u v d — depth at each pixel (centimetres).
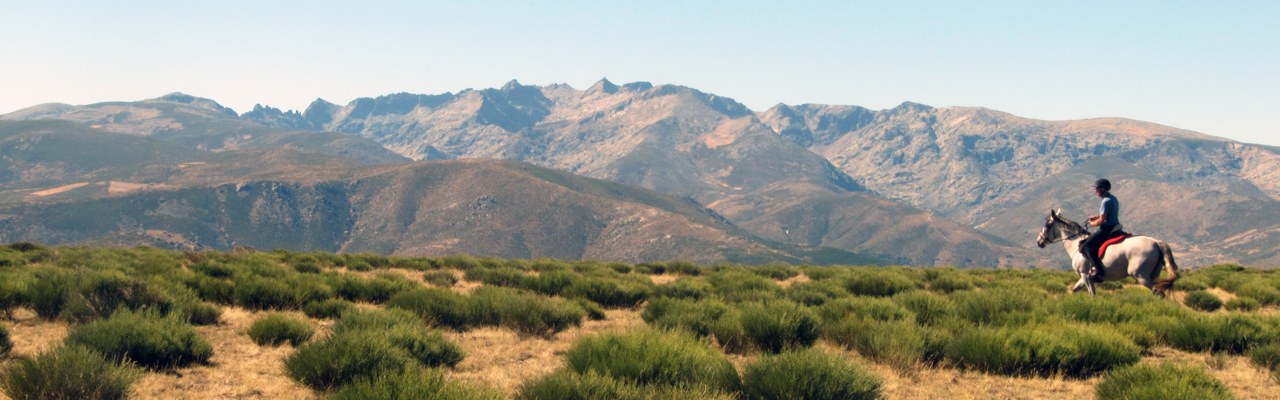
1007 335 1110
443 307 1418
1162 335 1337
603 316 1661
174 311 1234
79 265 2008
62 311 1262
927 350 1113
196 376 946
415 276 2617
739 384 846
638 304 1934
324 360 885
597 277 2206
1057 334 1116
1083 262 1627
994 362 1062
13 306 1340
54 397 752
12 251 2902
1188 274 3231
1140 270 1537
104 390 788
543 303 1407
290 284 1708
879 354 1103
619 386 761
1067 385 991
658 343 912
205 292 1644
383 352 919
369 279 1872
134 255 2956
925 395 925
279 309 1580
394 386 695
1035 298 1572
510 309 1390
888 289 2111
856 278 2192
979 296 1531
